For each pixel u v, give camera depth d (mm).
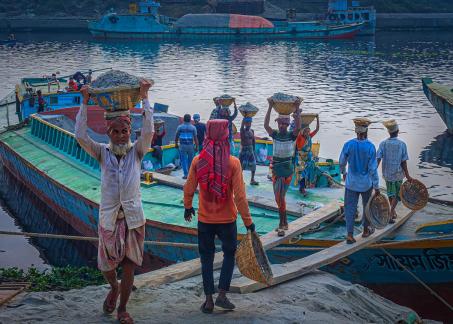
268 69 50156
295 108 8172
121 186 5266
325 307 6410
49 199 16156
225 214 5887
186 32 84625
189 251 10938
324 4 114812
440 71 47125
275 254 10250
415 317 7184
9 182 20047
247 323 5664
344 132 25203
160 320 5664
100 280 8906
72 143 17406
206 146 5840
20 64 53938
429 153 21844
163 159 15508
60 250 13914
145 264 12148
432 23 101125
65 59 58750
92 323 5496
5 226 15688
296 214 11039
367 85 40000
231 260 5988
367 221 8562
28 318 5582
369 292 7445
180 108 31984
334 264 10125
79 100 24359
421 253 9469
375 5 110375
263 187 13008
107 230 5285
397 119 28391
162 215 11695
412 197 9320
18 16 107562
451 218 10352
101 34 85938
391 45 73438
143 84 5328
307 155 12359
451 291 9805
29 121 22297
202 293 6605
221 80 43500
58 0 112125
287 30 85500
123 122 5277
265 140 16359
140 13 87438
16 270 10070
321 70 49031
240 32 84625
